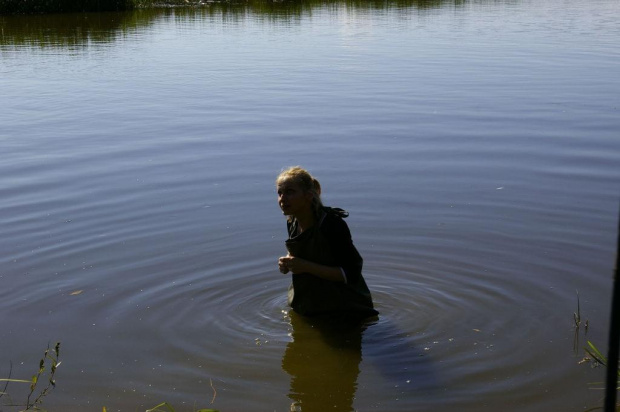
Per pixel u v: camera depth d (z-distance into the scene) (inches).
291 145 370.6
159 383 174.2
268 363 182.2
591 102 452.4
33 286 224.2
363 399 166.6
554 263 233.6
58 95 507.5
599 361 178.4
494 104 451.8
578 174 318.3
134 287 222.8
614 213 273.9
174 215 279.7
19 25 913.5
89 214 282.5
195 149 367.9
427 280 224.2
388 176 320.5
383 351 186.7
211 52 687.1
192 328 199.8
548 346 186.9
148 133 401.1
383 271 230.5
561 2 1217.4
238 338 194.5
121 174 330.6
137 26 911.0
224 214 280.1
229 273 231.5
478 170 326.3
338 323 200.2
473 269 230.4
